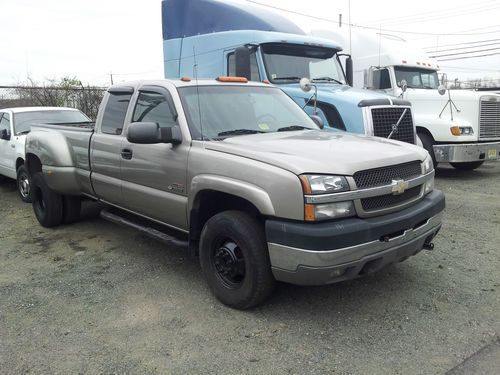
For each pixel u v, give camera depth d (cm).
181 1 994
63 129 640
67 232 654
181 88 466
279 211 350
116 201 540
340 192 345
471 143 991
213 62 923
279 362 325
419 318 379
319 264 337
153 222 523
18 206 841
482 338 348
